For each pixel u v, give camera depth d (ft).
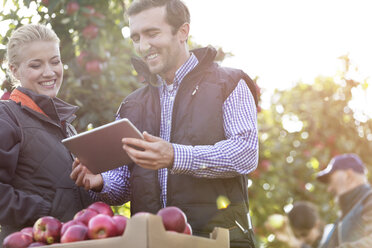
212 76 9.57
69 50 13.89
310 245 13.03
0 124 9.31
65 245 7.20
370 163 23.63
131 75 15.25
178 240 7.05
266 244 19.40
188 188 9.14
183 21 9.75
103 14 14.15
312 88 23.68
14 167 9.31
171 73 9.89
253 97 9.80
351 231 10.59
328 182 11.56
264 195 20.74
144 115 9.92
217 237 7.65
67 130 10.61
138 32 9.66
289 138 22.75
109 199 10.03
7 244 7.86
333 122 23.53
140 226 6.73
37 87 10.23
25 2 13.85
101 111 14.20
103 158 9.11
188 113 9.36
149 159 8.55
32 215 9.14
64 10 13.74
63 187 9.71
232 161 9.02
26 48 10.14
